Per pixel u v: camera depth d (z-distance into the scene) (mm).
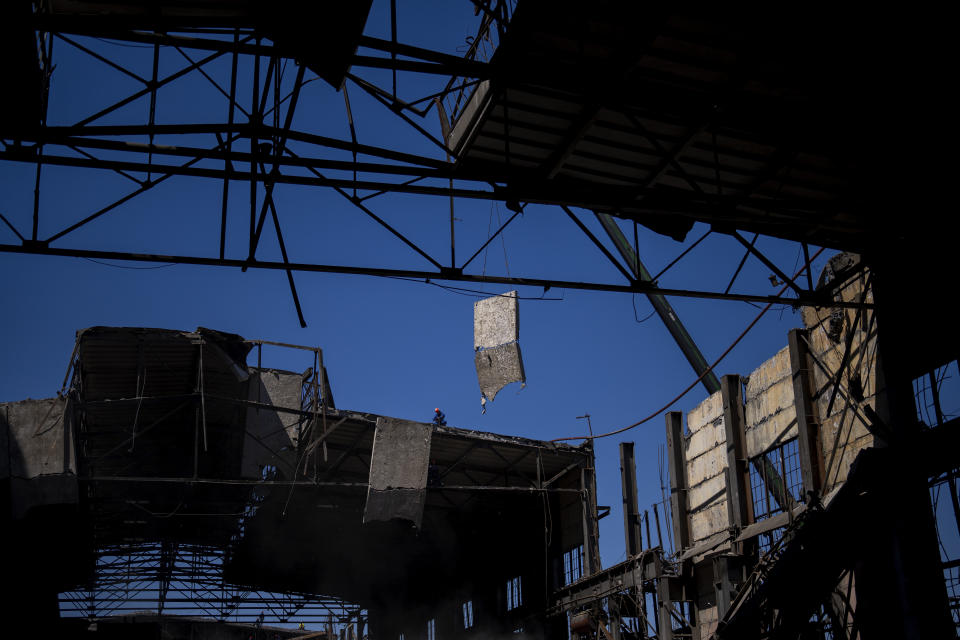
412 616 38094
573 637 24375
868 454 14367
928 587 13445
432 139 11773
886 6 10031
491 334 21516
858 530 14453
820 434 16359
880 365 14844
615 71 11281
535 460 27125
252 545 33906
